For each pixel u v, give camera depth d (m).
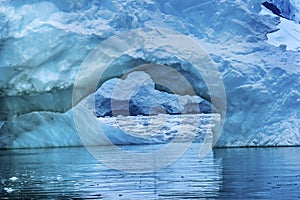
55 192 19.06
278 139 32.94
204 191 18.20
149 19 33.41
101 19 31.94
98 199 17.38
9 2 30.84
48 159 30.44
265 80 33.12
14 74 31.05
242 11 35.38
